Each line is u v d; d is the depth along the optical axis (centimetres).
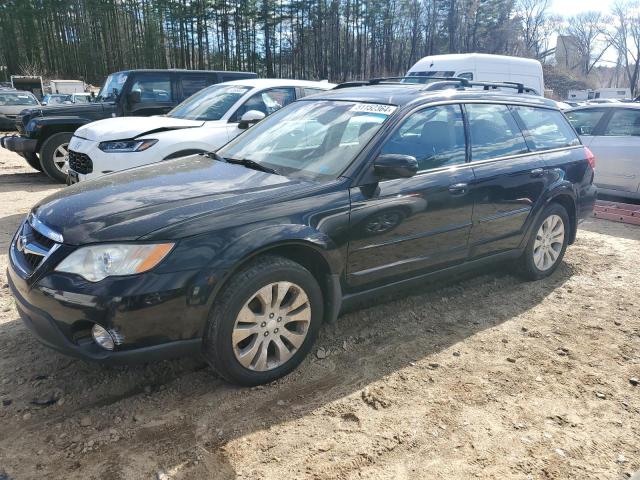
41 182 936
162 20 6556
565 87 6675
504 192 416
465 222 392
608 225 718
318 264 323
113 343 259
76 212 287
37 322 268
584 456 259
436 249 379
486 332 385
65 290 256
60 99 2695
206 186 320
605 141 794
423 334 378
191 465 244
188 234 269
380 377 321
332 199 317
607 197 842
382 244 343
